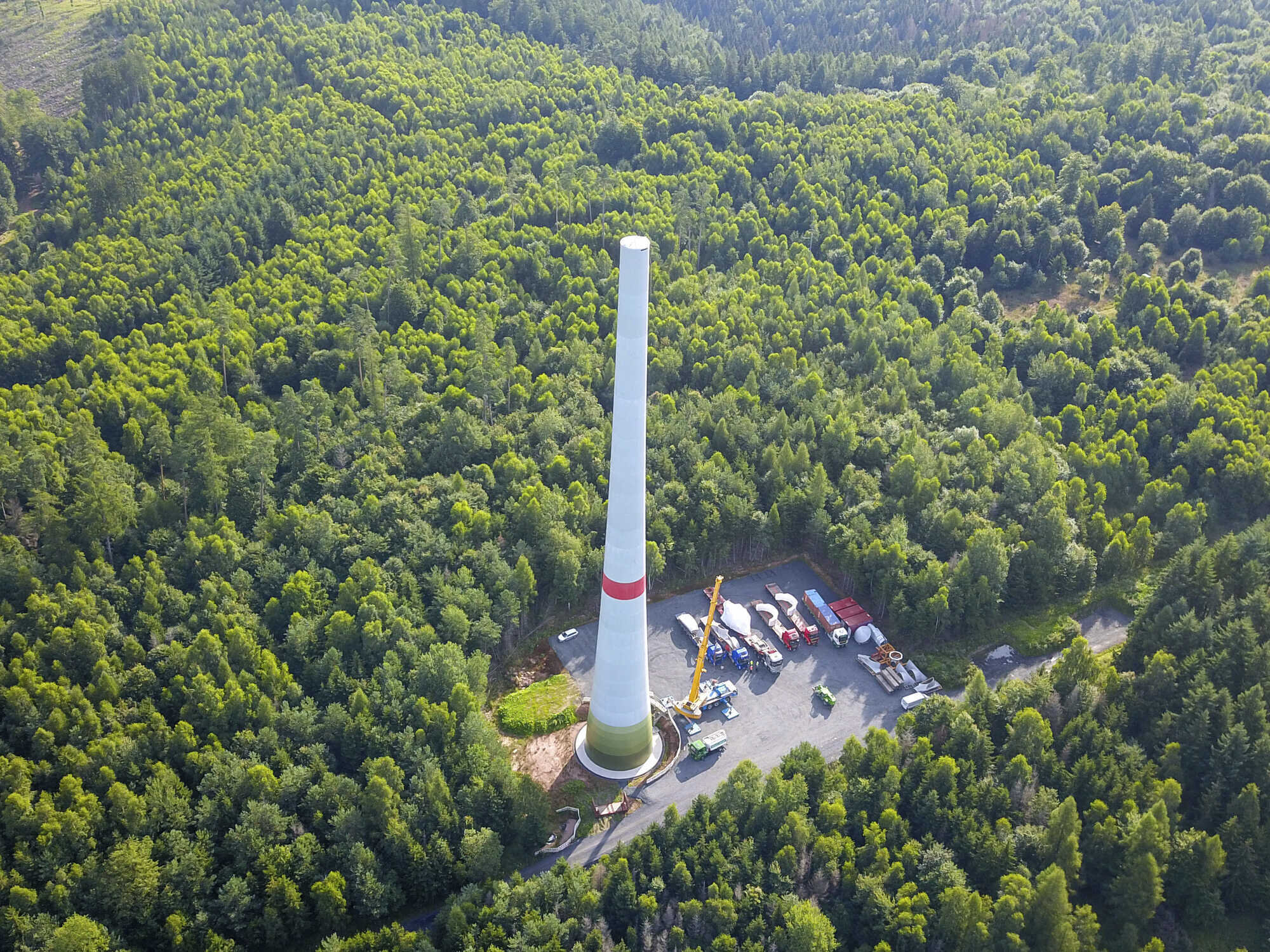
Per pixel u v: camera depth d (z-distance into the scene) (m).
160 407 162.00
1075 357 177.75
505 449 157.25
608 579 103.81
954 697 127.56
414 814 102.94
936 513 144.50
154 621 123.12
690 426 162.12
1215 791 104.00
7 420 152.88
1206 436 154.12
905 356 179.88
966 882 98.19
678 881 96.62
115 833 99.62
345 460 155.00
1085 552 141.75
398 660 119.38
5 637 119.56
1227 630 118.38
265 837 100.38
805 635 135.38
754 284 199.12
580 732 120.94
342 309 186.38
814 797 106.19
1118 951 95.62
